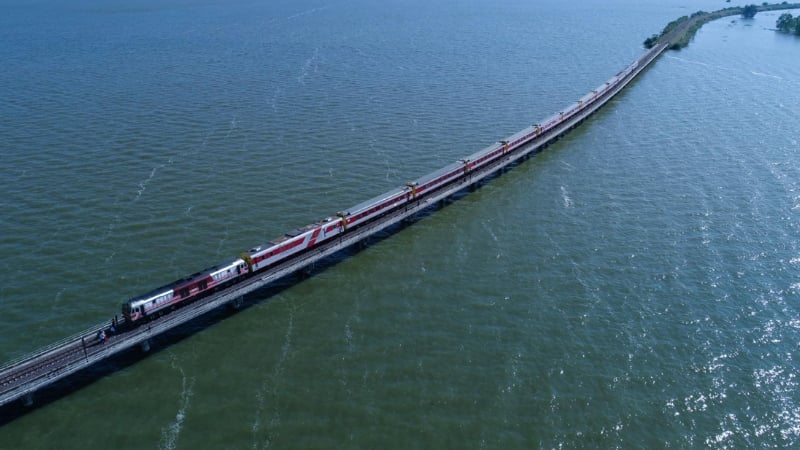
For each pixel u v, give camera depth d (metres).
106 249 105.94
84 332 84.50
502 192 133.50
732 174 140.50
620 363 80.50
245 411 73.69
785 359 81.12
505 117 182.00
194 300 89.38
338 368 80.31
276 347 84.56
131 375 79.62
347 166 143.00
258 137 160.62
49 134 159.75
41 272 99.19
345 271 103.12
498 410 73.44
